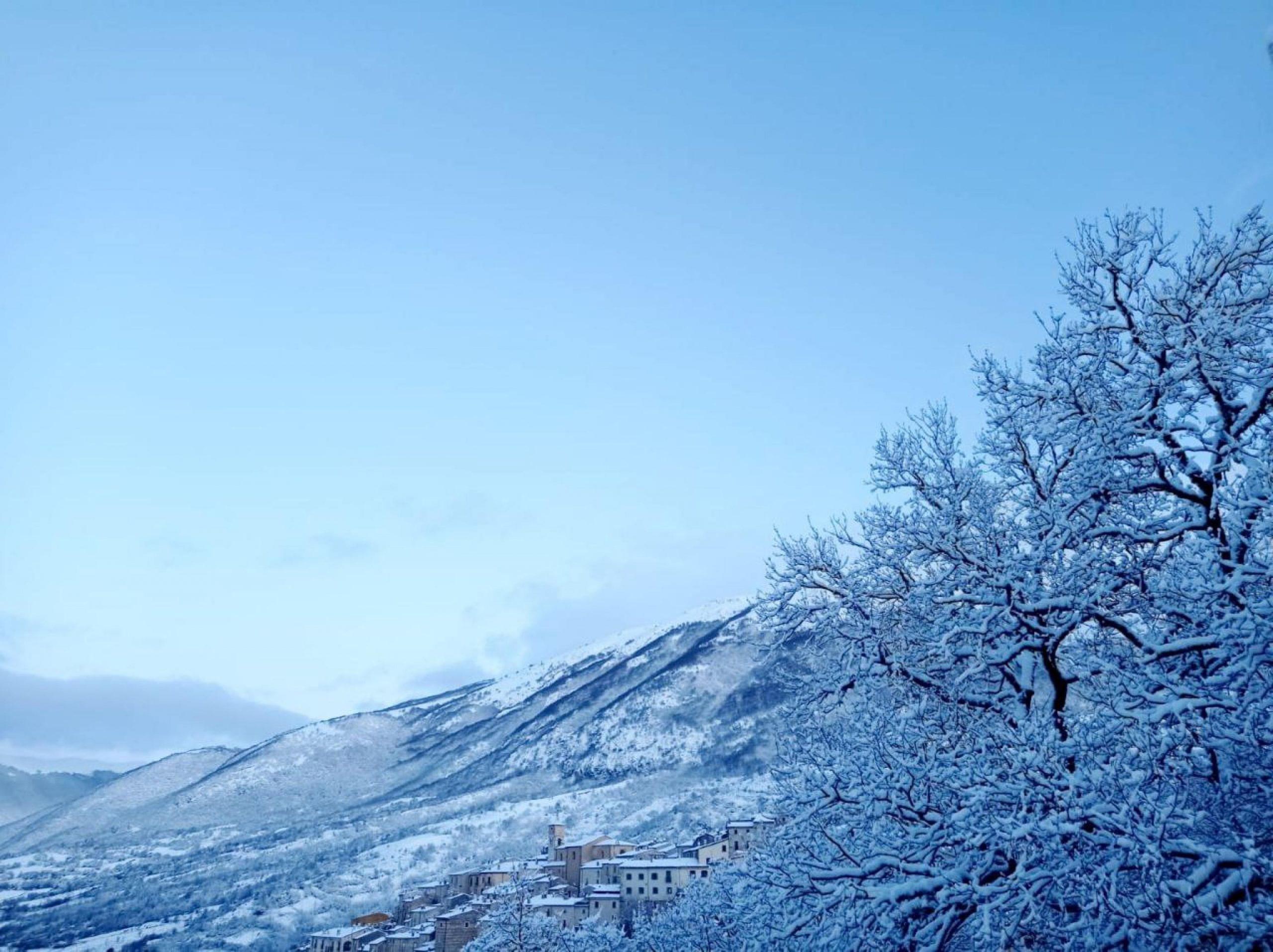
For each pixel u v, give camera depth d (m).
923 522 12.51
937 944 8.95
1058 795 8.20
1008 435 12.47
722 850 81.56
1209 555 9.66
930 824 10.16
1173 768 8.91
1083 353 12.48
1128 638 10.82
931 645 11.41
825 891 9.57
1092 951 7.88
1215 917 7.21
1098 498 11.45
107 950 138.12
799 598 13.38
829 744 11.47
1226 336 10.96
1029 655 11.41
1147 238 12.16
